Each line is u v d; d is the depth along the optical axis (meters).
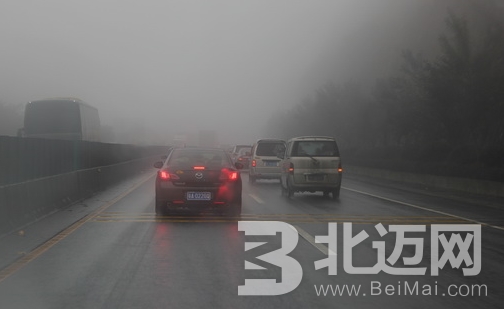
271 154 25.95
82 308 6.24
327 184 18.47
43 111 29.89
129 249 9.62
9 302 6.47
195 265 8.40
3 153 11.92
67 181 16.75
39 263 8.50
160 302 6.47
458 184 22.98
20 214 12.14
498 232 11.70
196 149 14.71
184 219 13.34
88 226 12.23
